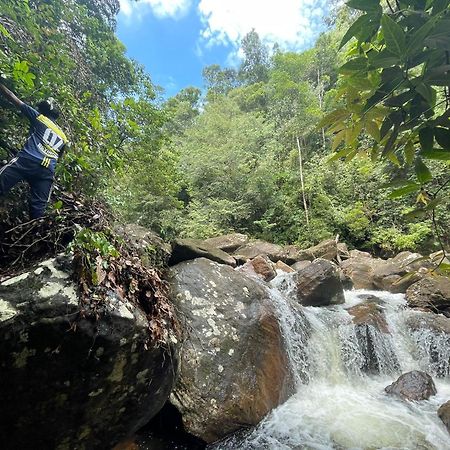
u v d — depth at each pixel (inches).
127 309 75.7
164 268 151.5
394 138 33.1
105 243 77.9
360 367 179.9
